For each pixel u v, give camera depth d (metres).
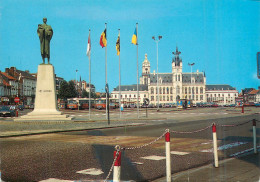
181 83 182.25
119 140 14.08
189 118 33.56
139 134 17.00
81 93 159.38
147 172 7.38
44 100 29.47
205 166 7.71
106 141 13.72
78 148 11.40
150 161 8.81
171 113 50.69
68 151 10.67
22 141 14.01
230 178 6.27
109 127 22.67
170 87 185.50
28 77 107.75
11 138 15.45
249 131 16.91
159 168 7.84
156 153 10.23
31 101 108.12
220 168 7.32
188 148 11.24
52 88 29.48
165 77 188.00
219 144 11.97
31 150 10.97
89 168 7.82
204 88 181.62
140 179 6.70
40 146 12.08
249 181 6.04
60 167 7.95
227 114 40.81
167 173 6.29
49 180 6.62
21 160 8.95
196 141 13.29
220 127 19.52
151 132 18.14
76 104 76.06
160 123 26.50
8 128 22.11
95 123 27.80
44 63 29.61
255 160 8.41
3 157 9.41
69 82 102.38
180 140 13.68
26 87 105.25
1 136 15.95
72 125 25.17
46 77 29.45
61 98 101.00
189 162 8.55
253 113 42.25
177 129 19.47
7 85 85.88
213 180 6.15
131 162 8.64
